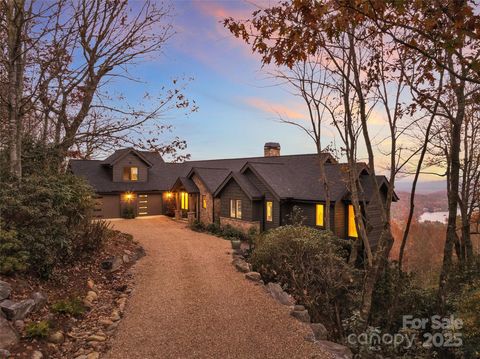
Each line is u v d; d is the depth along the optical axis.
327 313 9.38
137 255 13.53
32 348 5.60
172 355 6.41
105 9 11.20
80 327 7.06
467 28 3.47
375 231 18.02
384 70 8.30
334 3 4.11
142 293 9.61
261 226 20.64
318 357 6.46
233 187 22.14
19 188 8.39
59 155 12.09
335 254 10.55
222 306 8.89
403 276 10.20
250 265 12.32
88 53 11.63
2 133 10.27
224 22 5.11
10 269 7.06
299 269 10.37
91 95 12.07
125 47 11.77
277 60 4.83
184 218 27.84
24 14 8.94
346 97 8.43
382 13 3.92
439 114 7.89
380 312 9.20
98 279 9.82
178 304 8.93
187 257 13.95
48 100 11.23
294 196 19.12
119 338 6.92
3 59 9.30
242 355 6.50
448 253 8.95
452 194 8.88
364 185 18.41
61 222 8.58
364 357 7.36
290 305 9.03
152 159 33.44
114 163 27.03
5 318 5.82
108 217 26.81
